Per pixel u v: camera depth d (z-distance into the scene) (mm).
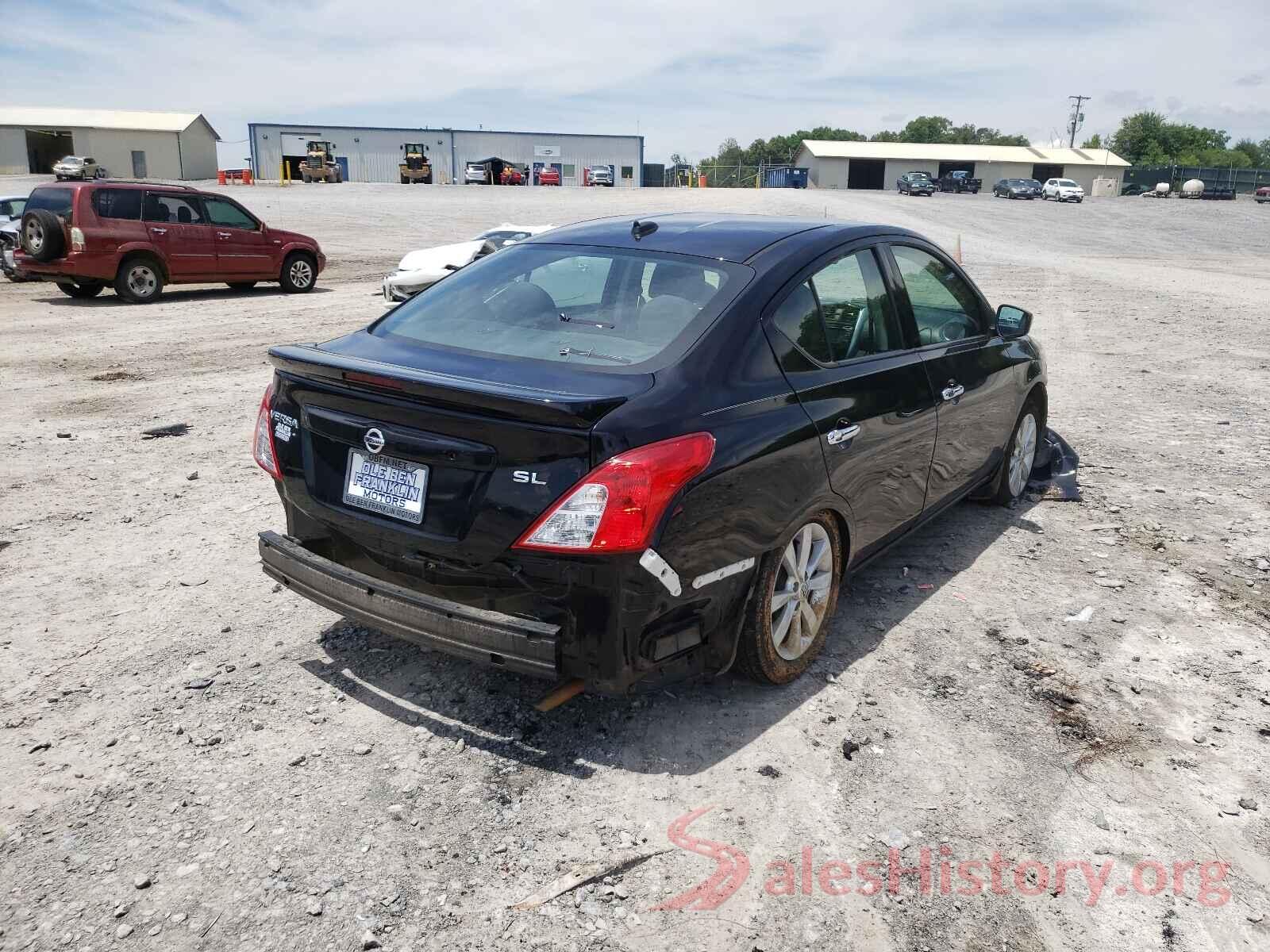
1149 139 128250
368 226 32344
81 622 3910
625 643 2742
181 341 11266
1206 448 6770
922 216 42406
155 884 2459
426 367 3004
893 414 3721
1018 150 87625
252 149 72875
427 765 2979
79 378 9047
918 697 3432
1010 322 4977
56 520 5117
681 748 3092
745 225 3797
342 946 2277
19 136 72125
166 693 3369
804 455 3186
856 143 86562
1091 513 5379
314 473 3172
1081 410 7938
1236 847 2688
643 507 2627
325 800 2801
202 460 6316
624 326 3164
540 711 3291
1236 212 54125
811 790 2889
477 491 2740
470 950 2275
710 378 2961
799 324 3357
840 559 3650
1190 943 2346
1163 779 2984
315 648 3711
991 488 5270
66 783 2859
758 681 3402
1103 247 31953
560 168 78750
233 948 2260
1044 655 3754
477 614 2777
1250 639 3924
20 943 2252
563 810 2779
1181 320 13805
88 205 14422
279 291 17141
